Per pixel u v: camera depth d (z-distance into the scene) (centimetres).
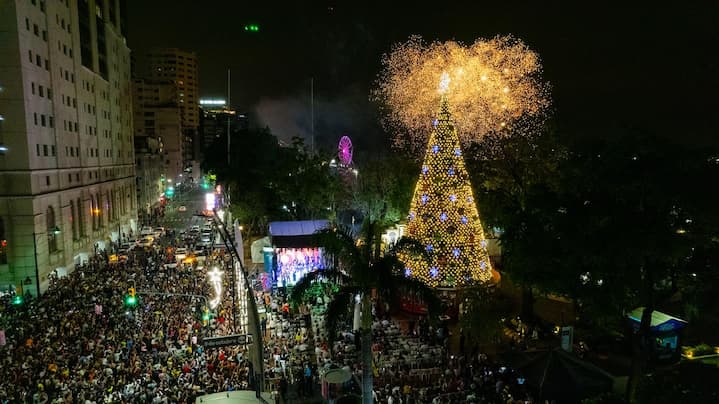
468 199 3603
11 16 4731
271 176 7294
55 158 5569
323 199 6116
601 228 2320
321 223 4638
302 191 6222
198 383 2505
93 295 4025
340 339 3119
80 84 6512
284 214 7325
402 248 2017
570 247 2408
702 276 2280
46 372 2564
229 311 3572
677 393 1842
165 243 6756
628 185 2214
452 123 3591
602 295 2428
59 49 5788
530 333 3195
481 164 4572
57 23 5747
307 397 2505
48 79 5431
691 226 2247
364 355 1917
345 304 1906
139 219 10300
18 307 3822
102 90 7594
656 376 2105
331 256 2092
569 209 2512
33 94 5044
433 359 2794
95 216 7062
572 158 2603
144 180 12169
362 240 2097
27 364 2652
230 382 2505
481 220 4159
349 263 1975
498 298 3612
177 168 19150
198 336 3212
